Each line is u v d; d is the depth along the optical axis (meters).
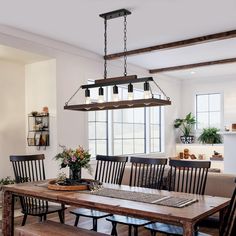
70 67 5.69
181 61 6.93
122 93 7.30
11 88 5.71
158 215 2.33
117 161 4.16
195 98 9.02
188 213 2.33
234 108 8.35
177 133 9.03
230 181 4.01
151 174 4.09
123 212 2.54
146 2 3.77
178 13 4.12
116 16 4.19
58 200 2.99
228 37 4.91
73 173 3.54
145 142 8.02
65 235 2.84
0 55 5.18
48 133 5.51
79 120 5.85
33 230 2.99
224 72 8.14
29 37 4.93
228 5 3.87
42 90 5.63
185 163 3.57
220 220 2.77
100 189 3.29
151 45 5.64
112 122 6.92
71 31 4.86
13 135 5.71
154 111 8.31
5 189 3.48
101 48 5.84
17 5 3.84
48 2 3.76
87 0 3.70
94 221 3.61
